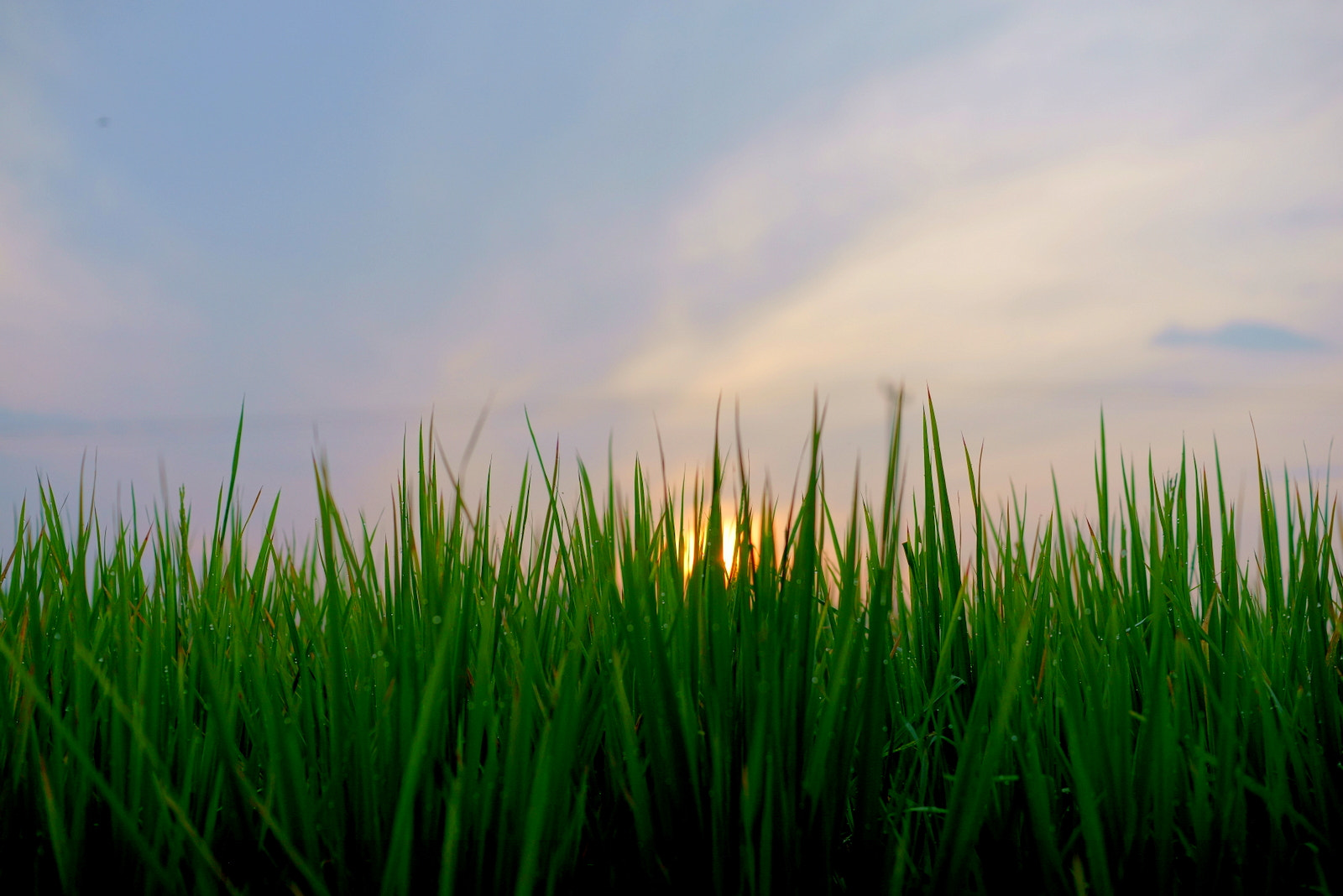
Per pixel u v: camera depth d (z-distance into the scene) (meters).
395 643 0.90
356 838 0.82
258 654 0.96
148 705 0.88
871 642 0.78
